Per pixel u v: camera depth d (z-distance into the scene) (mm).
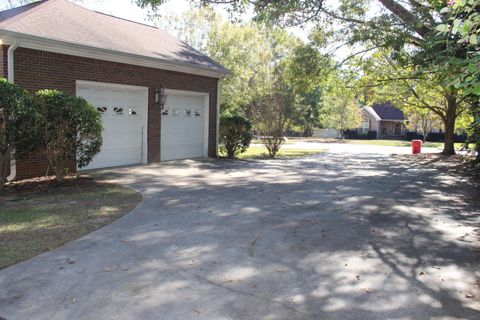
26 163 9828
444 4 7547
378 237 5918
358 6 13164
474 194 9688
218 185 10070
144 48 12992
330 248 5355
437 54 8000
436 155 22203
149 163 13445
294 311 3598
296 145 32250
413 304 3797
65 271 4344
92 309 3551
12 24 9734
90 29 12156
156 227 6105
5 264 4496
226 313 3531
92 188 9070
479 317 3574
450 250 5402
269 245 5406
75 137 9109
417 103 22938
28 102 8148
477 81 3428
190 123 15344
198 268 4527
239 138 16625
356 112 43312
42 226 6012
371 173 13516
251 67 29188
